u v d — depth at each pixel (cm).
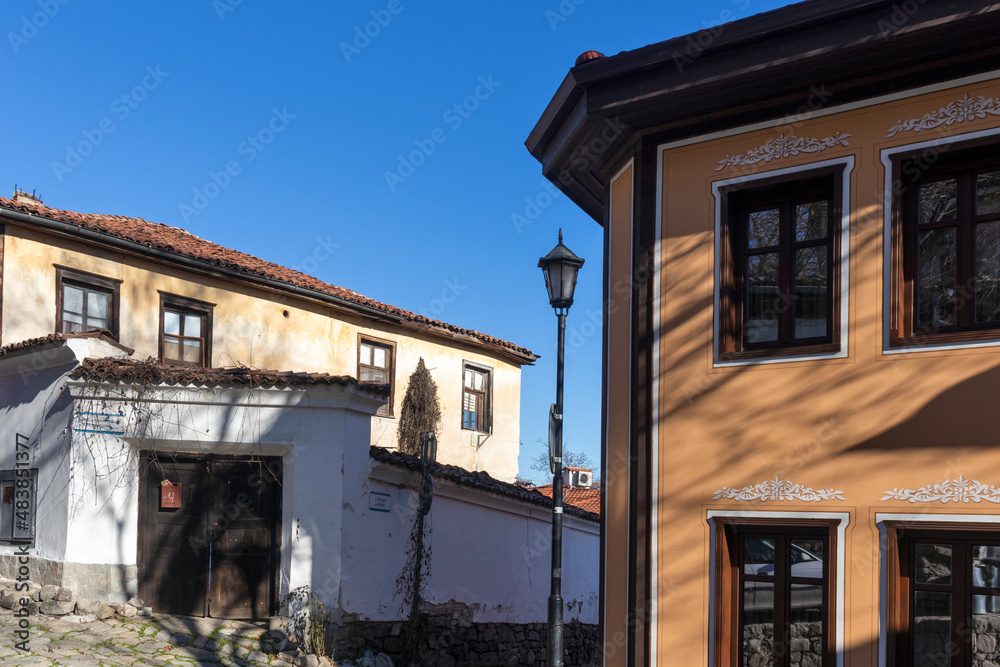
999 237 706
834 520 714
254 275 1538
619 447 878
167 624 1030
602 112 831
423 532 1222
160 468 1115
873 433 711
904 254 733
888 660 680
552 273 887
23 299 1245
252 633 1020
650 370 821
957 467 676
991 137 690
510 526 1429
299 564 1067
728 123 812
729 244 802
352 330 1764
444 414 1941
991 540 664
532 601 1475
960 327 711
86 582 1047
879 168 734
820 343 764
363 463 1126
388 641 1138
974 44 696
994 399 671
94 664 860
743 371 774
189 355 1487
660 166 847
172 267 1459
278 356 1616
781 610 738
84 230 1295
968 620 668
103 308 1365
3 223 1230
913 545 696
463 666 1273
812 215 786
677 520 788
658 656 778
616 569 859
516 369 2192
